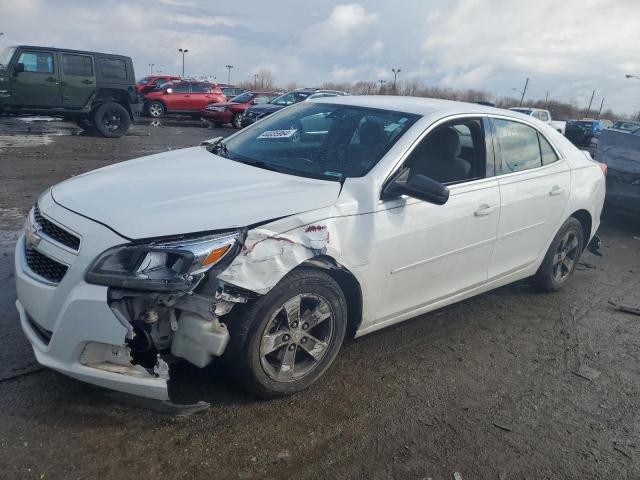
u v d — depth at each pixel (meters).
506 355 3.94
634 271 6.17
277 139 4.01
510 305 4.86
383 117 3.85
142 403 2.76
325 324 3.22
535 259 4.71
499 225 4.11
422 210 3.51
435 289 3.83
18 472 2.42
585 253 6.71
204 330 2.72
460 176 3.90
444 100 4.40
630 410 3.39
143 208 2.79
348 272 3.19
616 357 4.07
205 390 3.11
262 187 3.18
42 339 2.77
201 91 24.38
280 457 2.68
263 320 2.87
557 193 4.65
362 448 2.81
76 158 11.12
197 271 2.61
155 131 18.62
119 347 2.61
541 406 3.35
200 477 2.50
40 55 14.22
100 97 15.29
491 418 3.18
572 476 2.77
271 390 3.04
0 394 2.90
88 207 2.84
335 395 3.24
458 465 2.77
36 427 2.69
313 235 2.97
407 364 3.68
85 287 2.56
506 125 4.34
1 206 6.72
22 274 2.85
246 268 2.73
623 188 8.20
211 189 3.10
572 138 31.11
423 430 3.01
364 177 3.34
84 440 2.65
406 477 2.65
